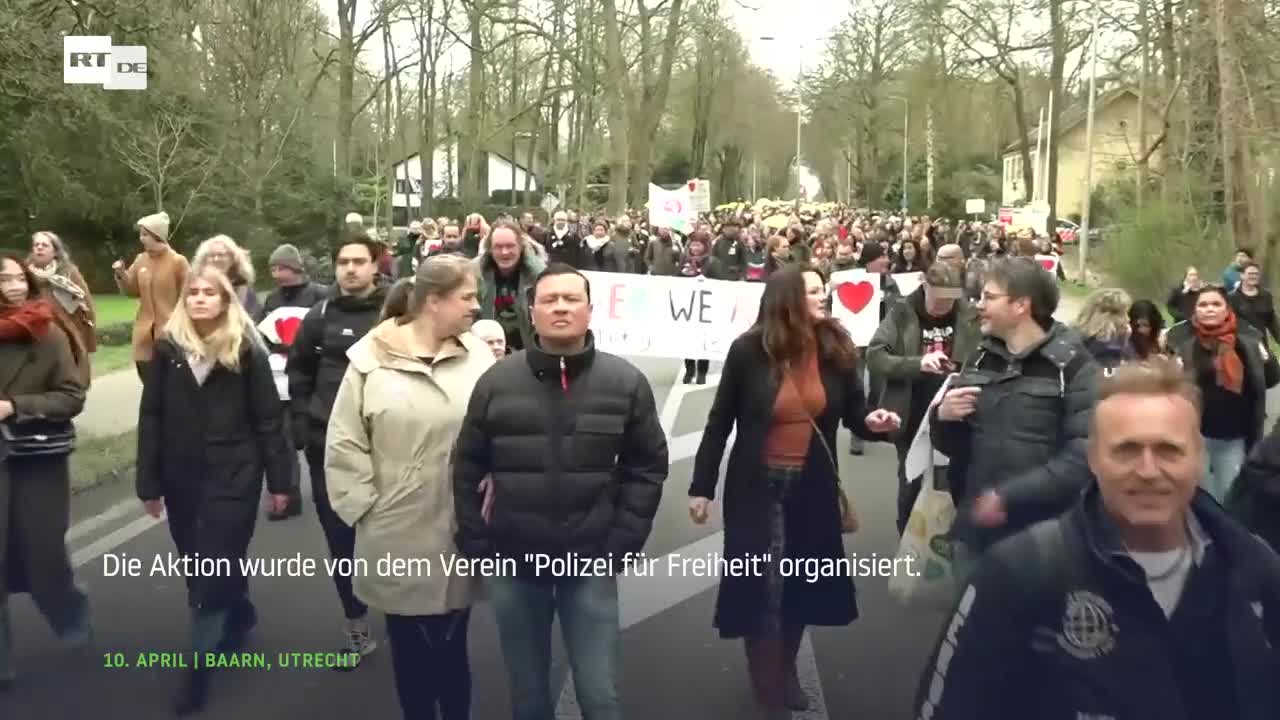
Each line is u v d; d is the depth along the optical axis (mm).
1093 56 35781
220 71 28875
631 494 4078
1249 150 21750
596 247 17672
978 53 45062
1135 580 2359
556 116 56312
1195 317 7039
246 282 7691
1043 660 2420
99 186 27406
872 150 69375
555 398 4000
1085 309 6555
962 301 6688
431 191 43812
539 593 4082
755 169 88750
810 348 4828
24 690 5168
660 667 5508
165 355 5094
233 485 5141
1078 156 72812
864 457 10742
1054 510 4086
